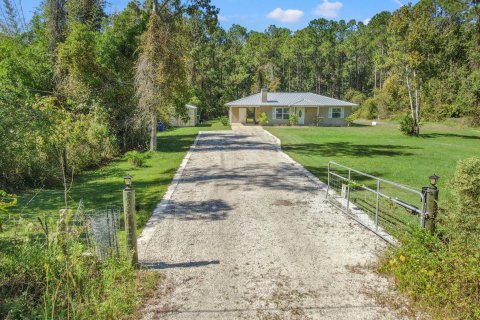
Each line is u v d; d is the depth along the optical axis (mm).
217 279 5051
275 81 70750
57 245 4750
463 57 38250
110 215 5387
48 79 20406
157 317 4195
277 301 4492
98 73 19875
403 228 6602
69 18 21812
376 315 4188
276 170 13094
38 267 4520
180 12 19828
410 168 13898
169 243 6340
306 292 4695
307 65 78062
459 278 4230
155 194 9820
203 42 59531
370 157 16812
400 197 9461
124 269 4922
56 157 12039
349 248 6062
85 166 14438
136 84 19094
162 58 18766
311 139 24688
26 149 11039
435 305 4234
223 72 63438
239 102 40312
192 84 45688
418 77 27391
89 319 4004
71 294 4328
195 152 18391
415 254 4789
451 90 39688
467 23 35500
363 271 5242
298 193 9727
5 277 4426
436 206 5520
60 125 13438
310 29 77500
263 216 7801
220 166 14164
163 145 21812
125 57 20953
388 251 5531
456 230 5262
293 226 7156
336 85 79000
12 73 19031
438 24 30094
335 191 9906
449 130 33406
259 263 5535
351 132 30562
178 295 4652
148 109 18953
